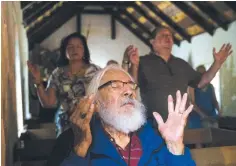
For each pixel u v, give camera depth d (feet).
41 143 10.59
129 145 6.87
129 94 6.89
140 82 12.07
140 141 6.96
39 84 11.07
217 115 19.16
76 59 10.77
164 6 32.78
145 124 7.23
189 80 12.52
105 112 6.79
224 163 8.92
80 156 6.43
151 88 12.03
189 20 32.53
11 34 13.11
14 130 12.76
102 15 45.01
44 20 36.96
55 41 43.24
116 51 45.39
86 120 6.44
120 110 6.76
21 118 18.37
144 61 12.16
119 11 42.45
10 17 12.82
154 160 6.83
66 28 43.60
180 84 12.19
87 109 6.43
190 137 11.94
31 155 10.45
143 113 6.98
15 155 10.55
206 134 12.09
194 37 35.27
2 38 8.64
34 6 28.04
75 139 6.48
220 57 12.09
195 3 27.66
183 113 6.69
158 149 6.89
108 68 7.07
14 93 13.42
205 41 32.73
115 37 45.27
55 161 6.64
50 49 43.04
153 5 34.04
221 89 28.35
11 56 12.57
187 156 6.79
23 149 10.51
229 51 12.80
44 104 11.12
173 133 6.69
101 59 45.16
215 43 30.60
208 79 12.25
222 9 26.50
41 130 14.49
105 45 45.19
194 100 16.60
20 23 21.63
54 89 10.84
